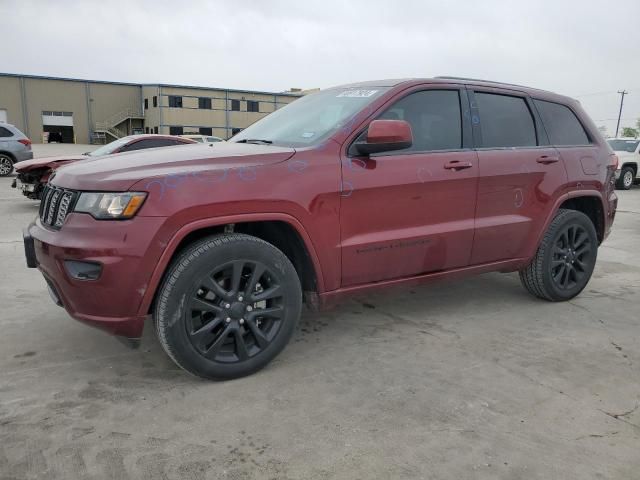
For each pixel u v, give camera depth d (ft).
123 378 10.23
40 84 184.24
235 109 197.26
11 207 33.55
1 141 51.57
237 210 9.55
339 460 7.78
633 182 60.80
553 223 14.42
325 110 12.32
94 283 8.93
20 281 16.56
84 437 8.25
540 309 14.70
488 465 7.72
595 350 11.94
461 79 13.21
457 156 12.32
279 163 10.11
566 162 14.47
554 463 7.79
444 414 9.09
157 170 9.30
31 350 11.45
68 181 9.65
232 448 8.04
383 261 11.46
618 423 8.90
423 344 12.14
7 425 8.54
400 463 7.73
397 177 11.31
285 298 10.43
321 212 10.43
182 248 9.88
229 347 10.36
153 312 9.62
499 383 10.26
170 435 8.35
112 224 8.86
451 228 12.29
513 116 13.91
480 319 13.84
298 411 9.12
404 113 11.93
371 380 10.31
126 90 197.16
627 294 16.34
